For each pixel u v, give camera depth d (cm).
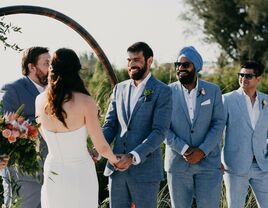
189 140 698
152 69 1623
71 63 573
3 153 560
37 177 616
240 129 738
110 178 671
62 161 588
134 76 655
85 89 582
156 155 662
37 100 594
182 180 702
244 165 736
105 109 912
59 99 570
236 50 4012
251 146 739
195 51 696
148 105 652
